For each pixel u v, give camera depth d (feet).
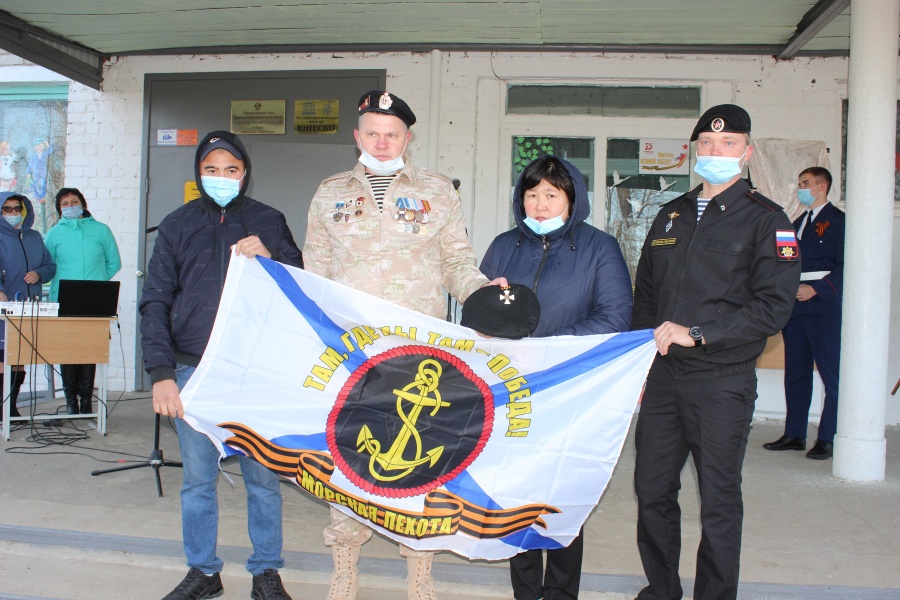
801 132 22.12
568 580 9.06
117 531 11.64
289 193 23.49
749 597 10.11
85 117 24.71
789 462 16.98
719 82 22.43
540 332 8.93
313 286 8.93
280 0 19.48
